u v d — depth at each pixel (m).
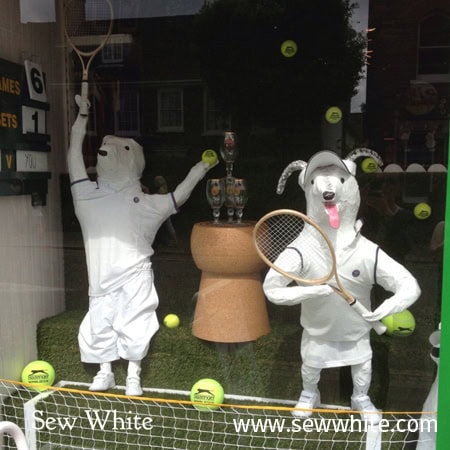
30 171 2.17
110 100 2.26
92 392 2.07
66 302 2.39
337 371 1.93
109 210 2.13
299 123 2.13
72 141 2.21
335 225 1.70
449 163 1.63
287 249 1.80
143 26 2.21
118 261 2.12
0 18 1.99
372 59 2.02
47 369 2.19
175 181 2.23
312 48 2.09
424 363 1.84
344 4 2.03
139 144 2.24
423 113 1.93
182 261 2.17
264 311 2.01
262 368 2.02
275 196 2.12
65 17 2.24
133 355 2.10
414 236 1.88
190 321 2.14
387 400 1.88
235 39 2.15
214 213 2.14
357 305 1.77
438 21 1.91
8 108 2.03
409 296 1.73
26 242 2.19
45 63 2.26
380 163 1.94
